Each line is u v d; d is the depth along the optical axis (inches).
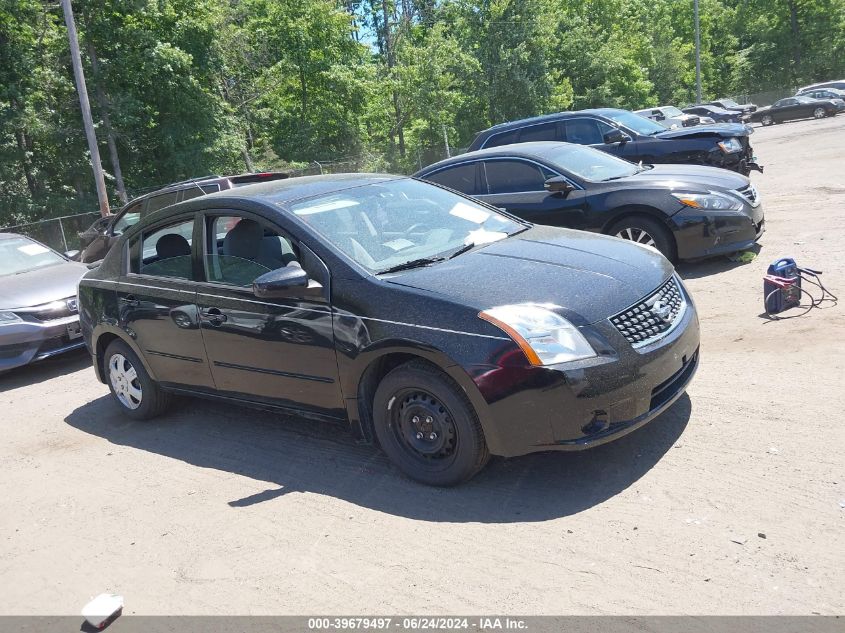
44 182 1058.7
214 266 194.1
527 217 335.3
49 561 150.8
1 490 191.9
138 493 177.6
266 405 187.8
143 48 1050.7
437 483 157.5
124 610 129.0
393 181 209.2
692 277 303.7
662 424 172.4
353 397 165.3
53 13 1046.4
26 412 261.4
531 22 1450.5
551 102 1489.9
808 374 187.5
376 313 157.5
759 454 152.0
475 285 154.6
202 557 143.5
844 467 142.6
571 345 142.8
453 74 1461.6
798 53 2380.7
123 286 217.9
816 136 985.5
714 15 2509.8
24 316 299.3
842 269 275.1
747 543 123.7
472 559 130.1
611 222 317.1
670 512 136.2
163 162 1159.0
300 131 1454.2
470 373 143.6
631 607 111.7
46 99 1027.9
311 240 172.7
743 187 312.3
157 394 222.1
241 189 202.5
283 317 173.5
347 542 141.7
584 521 137.3
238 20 1409.9
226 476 180.5
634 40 2034.9
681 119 843.4
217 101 1165.1
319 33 1451.8
